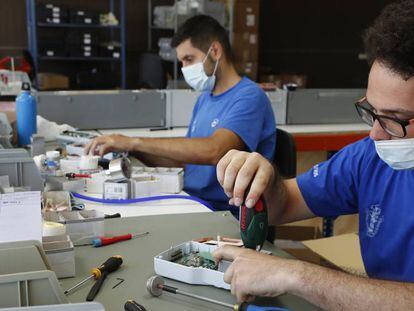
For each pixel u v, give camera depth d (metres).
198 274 0.99
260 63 7.38
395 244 1.08
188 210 1.54
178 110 3.03
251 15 6.03
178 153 1.92
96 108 2.85
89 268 1.06
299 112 3.24
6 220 1.01
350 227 2.93
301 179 1.29
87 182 1.70
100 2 6.53
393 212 1.10
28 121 2.22
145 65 5.43
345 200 1.25
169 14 6.15
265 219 1.04
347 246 2.23
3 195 1.11
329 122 3.31
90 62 6.60
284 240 2.82
